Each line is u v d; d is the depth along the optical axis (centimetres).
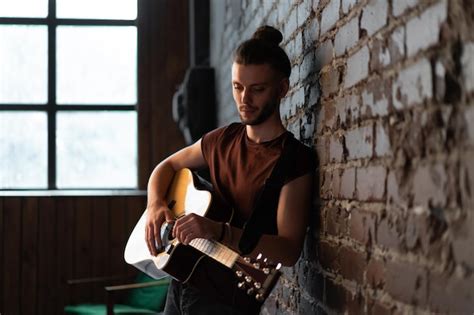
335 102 253
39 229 680
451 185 163
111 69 736
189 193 287
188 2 724
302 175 261
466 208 157
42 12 734
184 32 723
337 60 252
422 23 178
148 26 721
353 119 233
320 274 270
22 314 676
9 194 685
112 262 686
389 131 201
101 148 731
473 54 154
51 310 678
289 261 254
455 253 162
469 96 155
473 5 154
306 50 295
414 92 183
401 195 192
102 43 737
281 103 347
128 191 718
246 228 253
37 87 731
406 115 189
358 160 228
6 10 730
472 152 154
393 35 198
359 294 226
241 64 258
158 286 579
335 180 251
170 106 720
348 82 239
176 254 265
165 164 305
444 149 167
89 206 686
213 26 652
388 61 202
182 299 269
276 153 265
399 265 193
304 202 262
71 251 683
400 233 193
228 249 244
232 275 256
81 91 733
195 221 246
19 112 726
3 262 676
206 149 288
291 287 315
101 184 730
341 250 244
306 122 294
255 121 260
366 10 221
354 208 231
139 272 674
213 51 652
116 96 735
